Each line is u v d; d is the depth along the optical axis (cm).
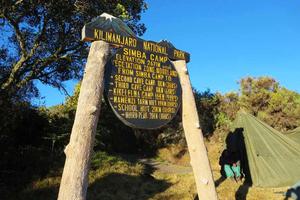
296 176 1160
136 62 657
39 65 1625
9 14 1497
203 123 2250
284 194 1015
